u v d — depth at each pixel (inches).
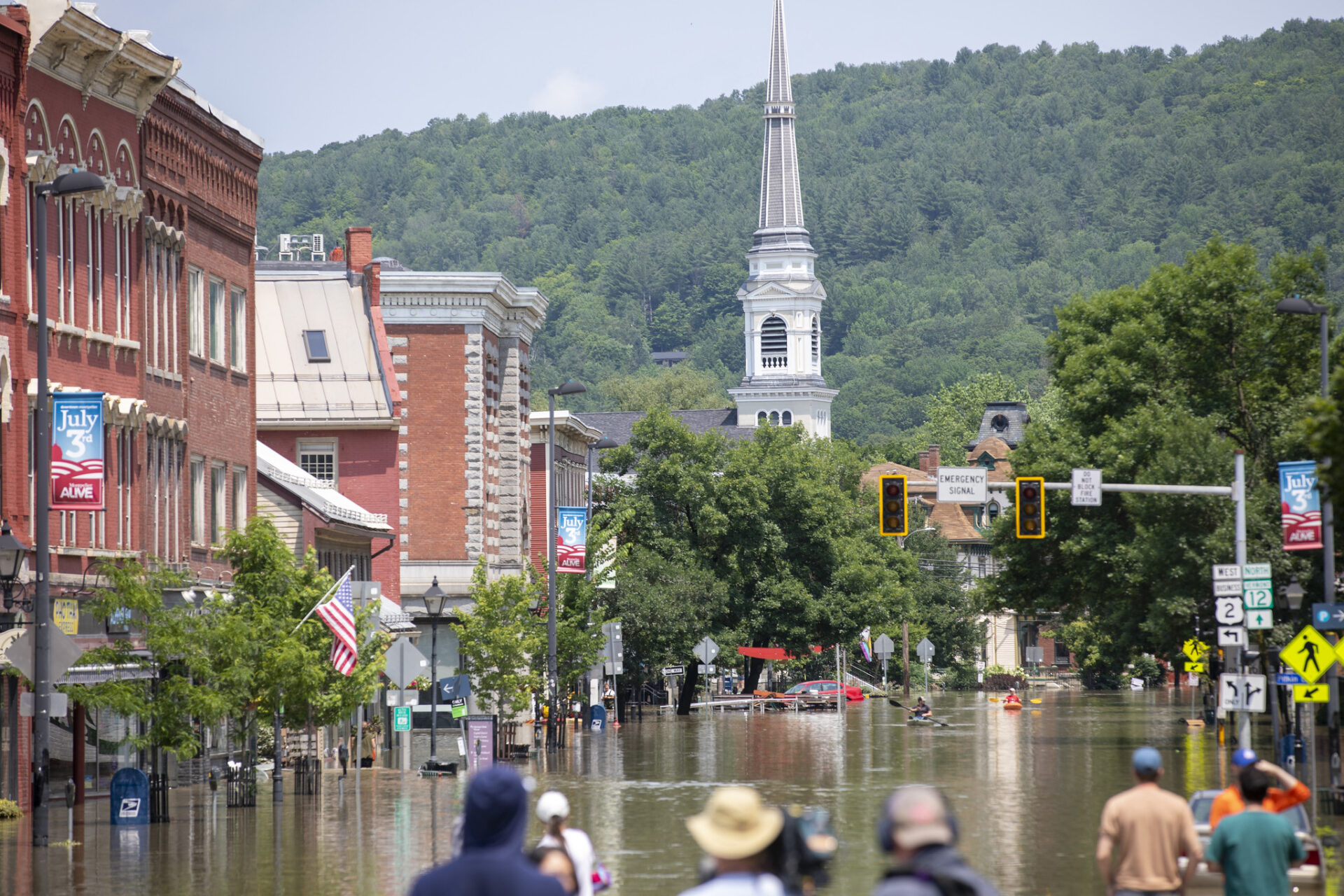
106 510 2741.1
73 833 2139.5
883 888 605.3
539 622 4284.0
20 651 1983.3
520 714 4303.6
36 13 2529.5
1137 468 4365.2
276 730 2635.3
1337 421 1517.0
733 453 6830.7
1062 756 3681.1
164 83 2928.2
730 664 6673.2
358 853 1893.5
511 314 5315.0
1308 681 2428.6
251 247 3538.4
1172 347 4503.0
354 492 4778.5
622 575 6063.0
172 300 3078.2
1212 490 2871.6
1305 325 4335.6
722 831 667.4
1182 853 1058.1
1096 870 1728.6
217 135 3321.9
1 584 2107.5
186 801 2659.9
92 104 2738.7
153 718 2305.6
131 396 2856.8
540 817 984.9
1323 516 2706.7
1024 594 4783.5
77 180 1984.5
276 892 1572.3
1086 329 4879.4
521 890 599.2
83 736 2625.5
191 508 3186.5
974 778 3056.1
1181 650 4662.9
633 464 6815.9
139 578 2363.4
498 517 5251.0
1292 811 1596.9
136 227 2898.6
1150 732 4820.4
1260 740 4143.7
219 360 3358.8
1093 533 4431.6
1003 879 1659.7
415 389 4948.3
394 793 2822.3
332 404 4746.6
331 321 4857.3
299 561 3595.0
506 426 5305.1
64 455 2311.8
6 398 2405.3
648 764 3560.5
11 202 2444.6
